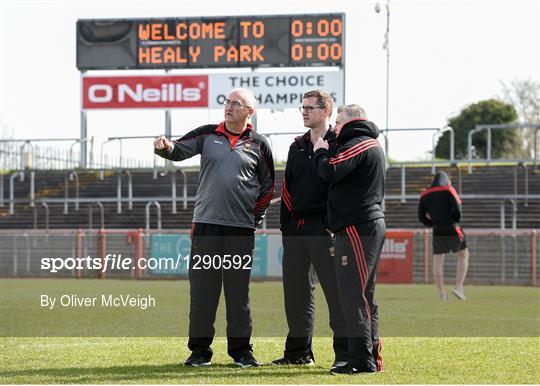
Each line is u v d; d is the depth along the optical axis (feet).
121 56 382.22
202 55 375.04
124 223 330.34
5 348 111.96
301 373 93.30
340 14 362.74
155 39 379.14
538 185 332.19
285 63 366.63
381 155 93.97
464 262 188.24
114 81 381.40
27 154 392.27
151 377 89.76
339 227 93.50
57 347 112.88
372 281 94.79
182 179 361.71
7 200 327.67
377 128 94.73
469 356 105.50
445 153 504.84
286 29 366.63
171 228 324.39
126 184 362.74
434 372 93.61
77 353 107.34
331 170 91.71
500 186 332.80
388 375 91.40
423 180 343.05
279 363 100.89
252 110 100.42
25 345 115.03
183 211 333.62
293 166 100.42
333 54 362.94
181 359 102.99
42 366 97.40
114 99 381.19
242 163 99.60
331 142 98.02
